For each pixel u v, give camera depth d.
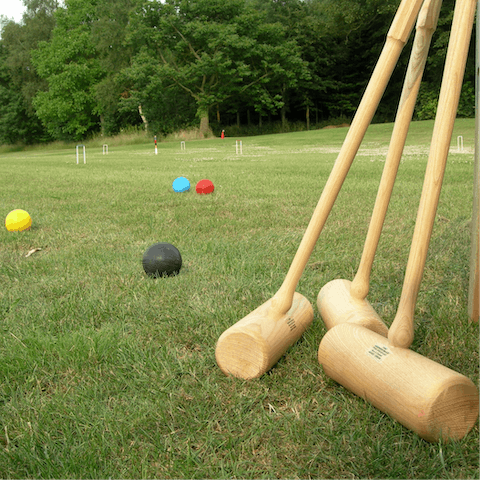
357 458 1.43
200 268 3.23
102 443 1.50
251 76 39.16
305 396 1.75
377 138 24.77
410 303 1.58
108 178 9.64
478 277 2.17
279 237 4.03
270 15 43.75
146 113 39.66
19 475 1.41
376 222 1.98
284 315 1.95
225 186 7.59
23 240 4.20
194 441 1.54
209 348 2.09
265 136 33.69
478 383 1.75
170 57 39.62
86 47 43.69
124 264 3.38
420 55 1.76
